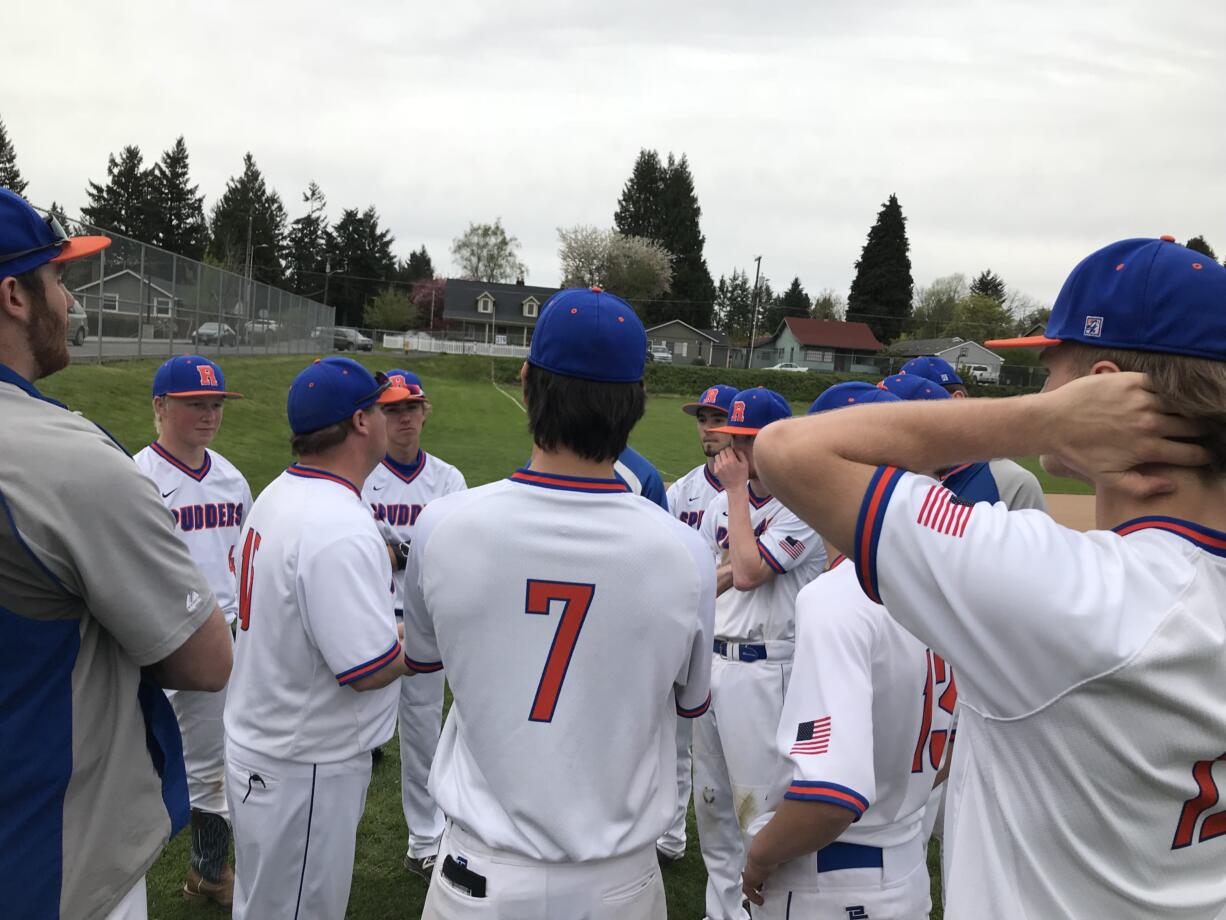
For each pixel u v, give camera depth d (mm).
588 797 1543
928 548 966
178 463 3889
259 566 2322
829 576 1787
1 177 60875
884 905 1785
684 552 1593
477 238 88375
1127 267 1001
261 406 18094
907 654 1709
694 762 3244
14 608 1312
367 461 2516
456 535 1565
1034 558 936
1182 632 893
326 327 41031
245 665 2379
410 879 3459
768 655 2980
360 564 2229
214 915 3158
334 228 80625
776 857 1688
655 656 1567
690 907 3412
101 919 1461
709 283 80062
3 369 1400
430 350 56594
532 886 1523
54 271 1494
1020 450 998
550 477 1586
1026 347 1150
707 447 4840
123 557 1395
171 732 1659
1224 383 915
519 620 1541
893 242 74438
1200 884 937
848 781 1566
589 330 1538
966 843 1068
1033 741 958
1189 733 896
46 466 1319
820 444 1034
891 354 68188
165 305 18875
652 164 78688
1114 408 954
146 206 67938
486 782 1587
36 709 1346
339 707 2346
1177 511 992
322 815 2357
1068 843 947
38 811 1357
